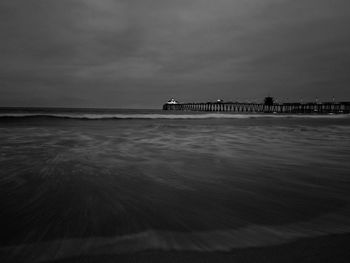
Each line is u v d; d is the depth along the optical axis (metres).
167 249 2.44
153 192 4.31
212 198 4.05
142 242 2.57
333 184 4.95
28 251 2.37
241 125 26.14
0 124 21.45
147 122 28.77
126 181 4.97
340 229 2.95
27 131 15.51
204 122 31.27
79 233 2.76
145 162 6.87
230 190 4.50
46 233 2.74
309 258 2.29
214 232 2.83
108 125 22.44
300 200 4.00
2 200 3.80
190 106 112.00
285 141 12.38
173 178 5.27
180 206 3.67
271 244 2.56
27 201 3.77
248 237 2.72
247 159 7.51
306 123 32.25
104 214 3.31
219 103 101.31
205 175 5.56
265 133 17.02
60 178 5.09
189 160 7.25
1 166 6.09
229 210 3.54
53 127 19.08
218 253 2.37
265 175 5.61
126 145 10.20
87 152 8.23
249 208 3.63
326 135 15.83
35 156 7.42
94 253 2.35
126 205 3.67
